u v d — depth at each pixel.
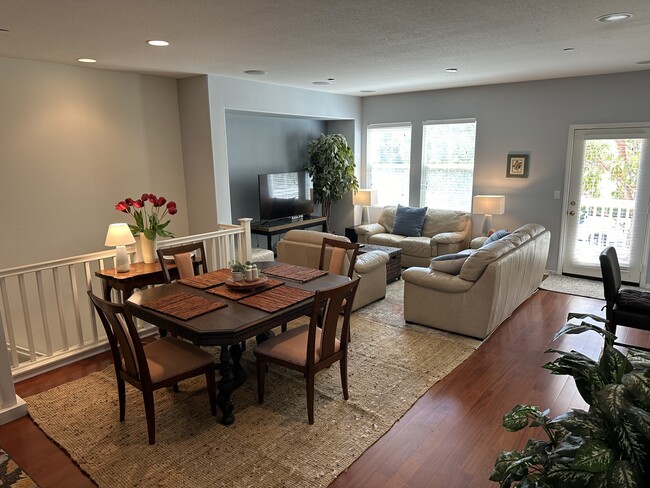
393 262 5.73
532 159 6.18
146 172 5.37
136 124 5.20
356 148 7.86
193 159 5.61
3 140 4.20
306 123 7.81
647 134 5.34
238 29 3.21
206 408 2.98
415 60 4.44
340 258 4.08
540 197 6.20
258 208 7.14
